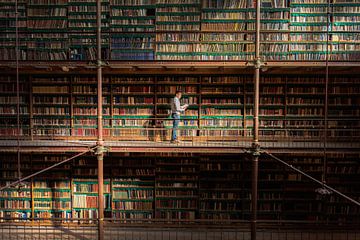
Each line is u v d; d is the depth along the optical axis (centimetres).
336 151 848
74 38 951
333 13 912
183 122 973
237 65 809
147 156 976
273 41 920
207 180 969
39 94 984
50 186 984
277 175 970
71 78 978
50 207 980
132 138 975
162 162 979
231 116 975
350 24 916
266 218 966
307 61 823
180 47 937
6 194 981
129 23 946
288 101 971
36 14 948
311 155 965
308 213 960
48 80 980
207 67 867
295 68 884
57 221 974
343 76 961
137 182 978
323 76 962
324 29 920
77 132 984
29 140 969
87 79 984
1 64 835
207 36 934
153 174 973
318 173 963
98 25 756
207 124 970
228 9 932
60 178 984
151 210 974
